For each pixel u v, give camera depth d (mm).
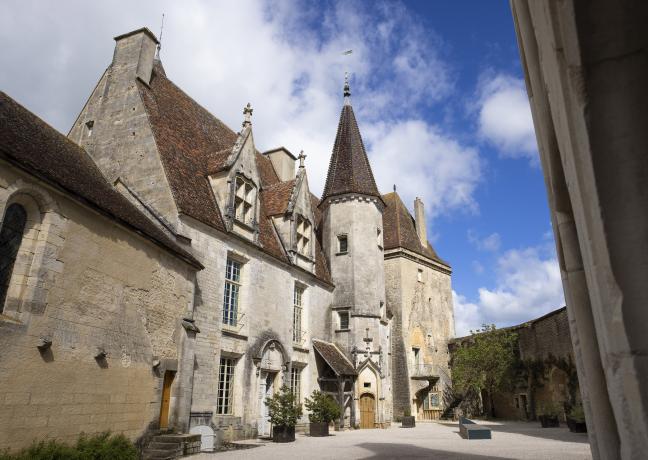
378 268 28141
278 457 11742
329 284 26359
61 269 9547
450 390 36094
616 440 1914
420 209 41594
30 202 9266
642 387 1445
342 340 25859
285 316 21406
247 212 20078
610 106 1619
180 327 13758
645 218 1532
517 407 32812
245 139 20375
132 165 17453
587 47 1661
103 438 9570
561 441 16250
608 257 1558
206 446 13625
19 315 8680
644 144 1573
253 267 19562
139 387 11680
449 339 38031
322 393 22094
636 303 1504
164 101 20609
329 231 28594
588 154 1628
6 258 8844
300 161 25734
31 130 12484
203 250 16703
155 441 11992
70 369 9508
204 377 15695
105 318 10688
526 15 2486
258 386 18594
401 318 34031
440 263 39500
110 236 11109
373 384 25172
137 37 20047
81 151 16484
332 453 12656
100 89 19750
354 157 30406
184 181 17562
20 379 8359
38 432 8602
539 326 30344
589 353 2084
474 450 13453
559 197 2309
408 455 12219
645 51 1619
